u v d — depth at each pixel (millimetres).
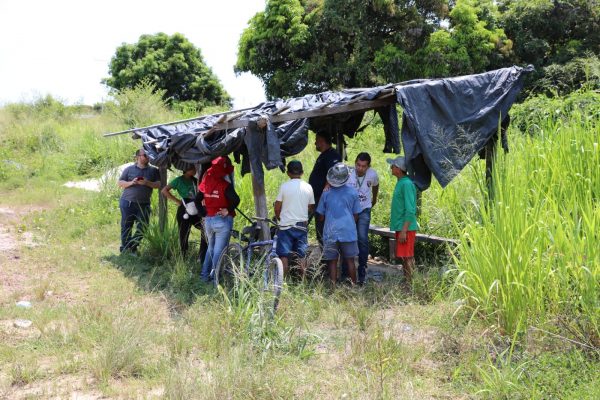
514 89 8391
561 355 5176
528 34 24484
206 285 8234
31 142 21672
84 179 18500
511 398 4688
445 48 23828
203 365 5645
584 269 5547
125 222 10133
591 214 6387
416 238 9195
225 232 8156
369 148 16156
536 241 6055
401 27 25078
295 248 7809
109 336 6016
